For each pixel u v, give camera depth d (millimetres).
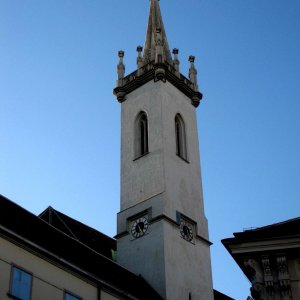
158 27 77188
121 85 75062
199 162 71750
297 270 31891
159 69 71562
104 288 48156
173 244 61281
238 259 33031
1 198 46125
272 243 32125
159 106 69688
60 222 64750
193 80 77500
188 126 73062
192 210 66500
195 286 61469
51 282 43531
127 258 62688
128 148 70500
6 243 41125
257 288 31922
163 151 66312
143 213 63781
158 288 58062
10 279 40281
